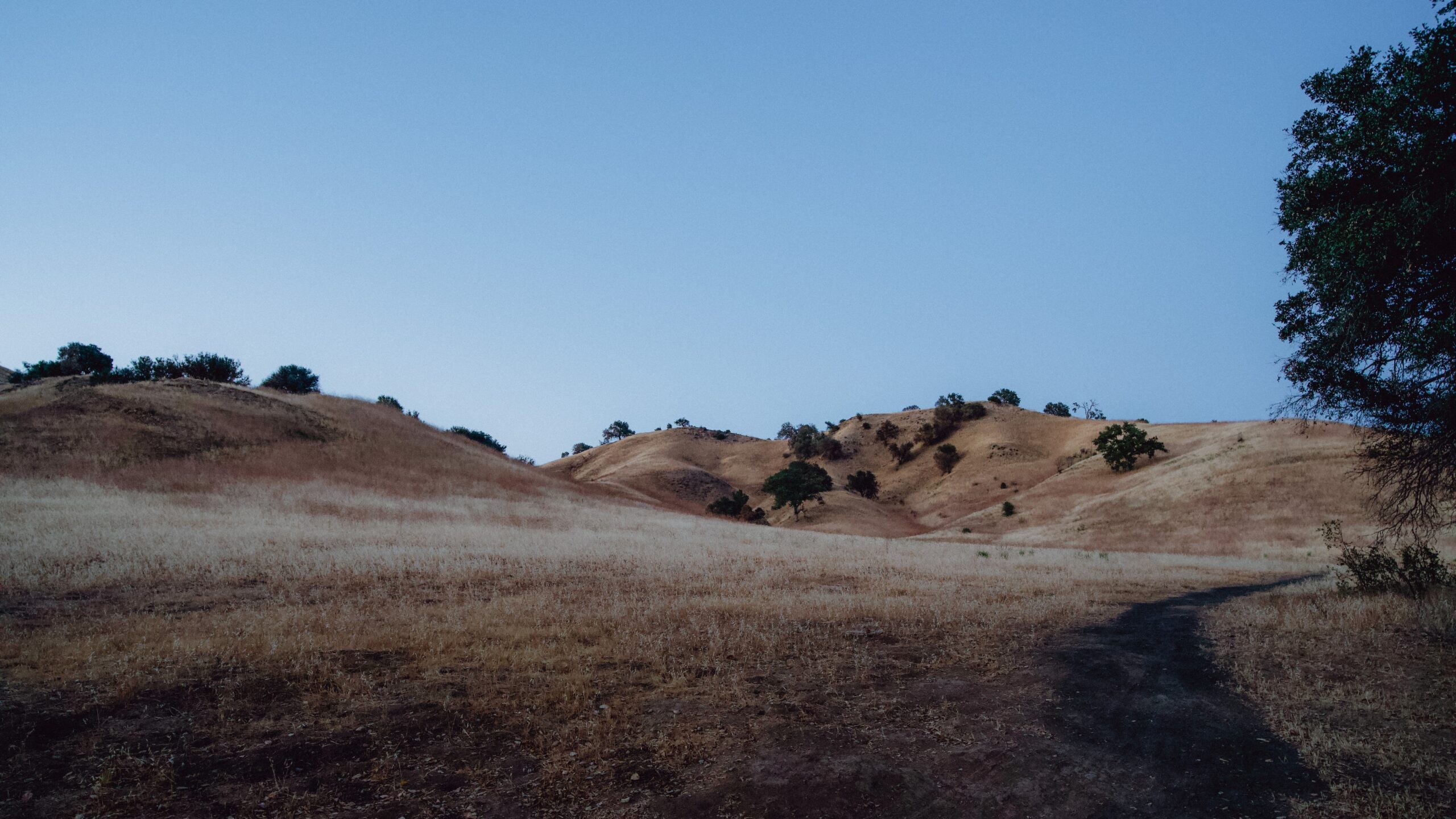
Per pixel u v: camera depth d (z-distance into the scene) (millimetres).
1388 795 4969
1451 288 8594
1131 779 5402
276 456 38094
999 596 14312
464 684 7133
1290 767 5602
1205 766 5648
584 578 15734
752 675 7887
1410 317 8984
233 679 6980
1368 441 11211
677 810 4797
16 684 6570
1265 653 9273
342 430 47250
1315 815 4781
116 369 56750
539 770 5355
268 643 8273
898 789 5176
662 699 6961
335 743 5637
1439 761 5547
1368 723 6488
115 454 32344
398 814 4672
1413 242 8109
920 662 8727
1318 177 9180
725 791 5070
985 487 104188
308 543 19062
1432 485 10562
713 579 16094
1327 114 9383
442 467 45562
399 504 31906
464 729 6012
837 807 4875
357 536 21078
